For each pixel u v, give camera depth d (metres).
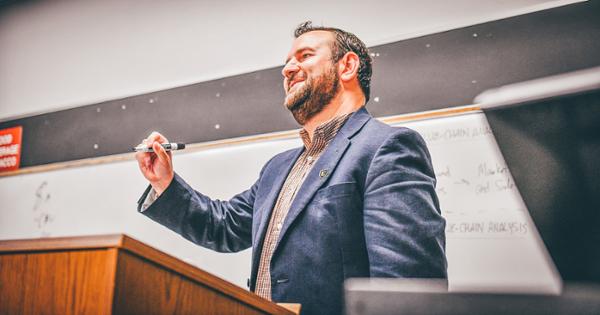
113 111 2.46
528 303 0.63
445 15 1.93
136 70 2.49
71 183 2.42
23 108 2.70
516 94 0.70
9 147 2.62
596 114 0.63
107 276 0.69
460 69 1.84
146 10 2.58
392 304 0.72
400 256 1.29
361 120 1.65
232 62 2.28
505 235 1.62
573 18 1.74
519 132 0.70
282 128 2.06
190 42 2.41
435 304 0.69
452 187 1.72
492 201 1.66
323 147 1.71
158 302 0.75
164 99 2.36
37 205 2.46
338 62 1.93
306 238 1.47
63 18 2.78
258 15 2.30
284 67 2.17
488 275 1.61
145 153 1.85
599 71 0.64
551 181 0.66
